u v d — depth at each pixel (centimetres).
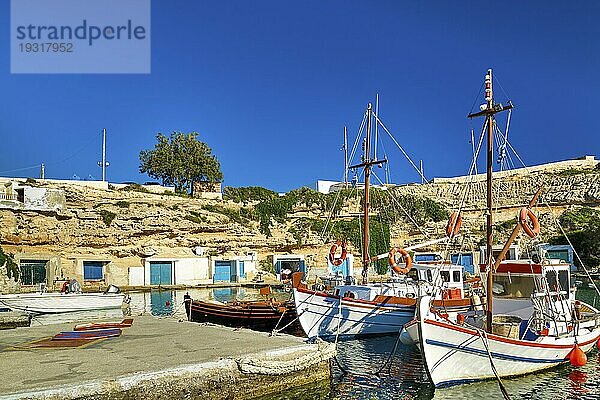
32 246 5459
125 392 1329
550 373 1931
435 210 8450
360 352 2342
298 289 2581
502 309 2178
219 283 6316
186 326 2322
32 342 1895
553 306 2014
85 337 1983
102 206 6062
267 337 1986
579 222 7762
